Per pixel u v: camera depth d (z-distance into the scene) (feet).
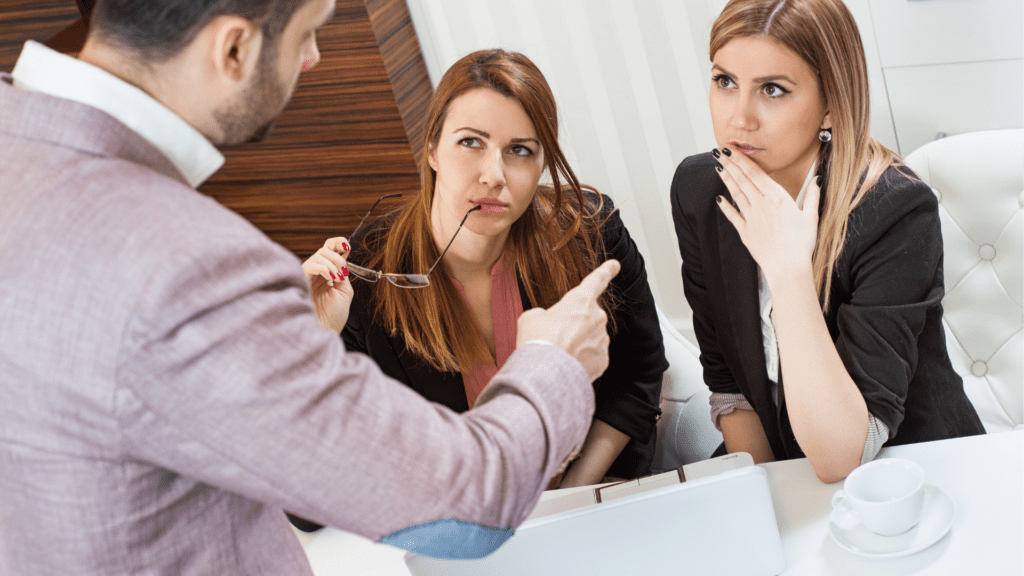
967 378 5.01
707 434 5.32
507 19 7.02
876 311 3.62
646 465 4.94
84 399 1.94
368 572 3.58
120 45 2.11
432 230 4.50
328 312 4.16
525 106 3.92
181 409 1.94
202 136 2.28
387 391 2.17
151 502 2.14
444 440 2.16
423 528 2.15
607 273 2.66
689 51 6.61
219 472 2.04
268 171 7.83
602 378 4.92
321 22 2.32
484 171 3.99
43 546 2.13
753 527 3.03
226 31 2.07
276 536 2.51
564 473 4.76
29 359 1.94
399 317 4.53
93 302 1.89
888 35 5.93
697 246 4.51
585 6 6.73
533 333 2.53
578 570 3.12
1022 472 3.16
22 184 2.03
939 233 3.73
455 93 3.97
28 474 2.06
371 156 7.33
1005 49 5.63
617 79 6.95
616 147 7.27
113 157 2.10
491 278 4.66
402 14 7.05
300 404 1.99
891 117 6.26
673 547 3.07
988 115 5.94
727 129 3.64
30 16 6.17
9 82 2.26
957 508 3.09
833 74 3.43
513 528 2.31
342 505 2.09
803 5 3.36
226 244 1.98
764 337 4.24
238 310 1.96
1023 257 4.64
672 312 8.00
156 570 2.19
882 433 3.56
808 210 3.62
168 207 1.99
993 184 4.65
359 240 4.92
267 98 2.28
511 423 2.28
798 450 4.22
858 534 3.12
